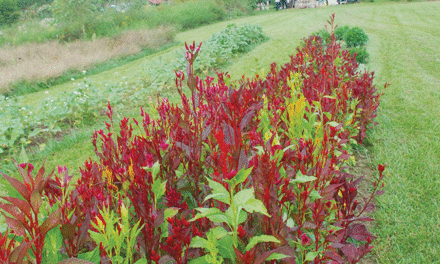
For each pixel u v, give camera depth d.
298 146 2.13
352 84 5.05
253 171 1.70
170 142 2.40
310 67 6.53
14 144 5.49
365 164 3.95
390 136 4.62
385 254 2.49
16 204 1.06
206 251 1.63
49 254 1.38
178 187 2.07
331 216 2.02
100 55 13.31
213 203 1.63
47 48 14.35
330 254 1.68
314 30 17.75
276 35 17.02
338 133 3.31
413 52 11.23
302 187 1.86
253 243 1.24
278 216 1.51
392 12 25.45
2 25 24.78
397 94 6.57
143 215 1.52
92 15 18.45
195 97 2.12
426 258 2.42
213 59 10.20
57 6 18.80
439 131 4.68
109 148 2.37
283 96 3.96
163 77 8.66
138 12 22.25
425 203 3.10
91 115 6.91
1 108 6.08
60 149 5.28
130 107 7.47
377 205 3.11
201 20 26.16
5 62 12.84
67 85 10.63
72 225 1.36
